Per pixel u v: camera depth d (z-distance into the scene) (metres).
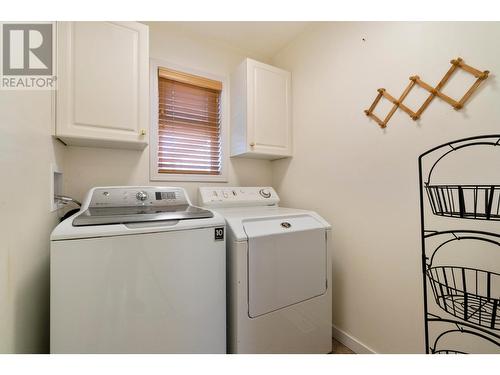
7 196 0.67
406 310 1.29
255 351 1.19
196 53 2.00
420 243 1.22
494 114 0.97
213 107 2.12
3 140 0.65
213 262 1.11
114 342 0.89
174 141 1.95
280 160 2.27
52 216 1.16
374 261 1.45
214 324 1.10
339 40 1.67
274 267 1.26
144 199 1.39
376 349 1.43
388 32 1.37
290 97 2.11
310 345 1.40
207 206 1.75
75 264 0.84
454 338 1.10
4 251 0.66
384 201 1.39
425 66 1.20
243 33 1.99
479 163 1.01
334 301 1.71
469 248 1.04
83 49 1.27
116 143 1.47
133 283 0.92
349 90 1.60
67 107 1.22
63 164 1.48
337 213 1.69
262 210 1.73
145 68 1.45
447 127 1.12
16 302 0.75
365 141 1.50
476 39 1.03
